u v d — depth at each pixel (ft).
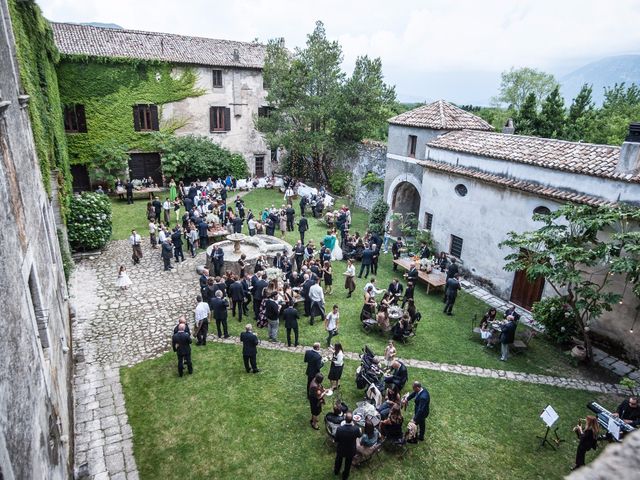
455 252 61.52
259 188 106.52
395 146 73.36
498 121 133.08
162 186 101.09
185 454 29.01
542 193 46.96
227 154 104.42
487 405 35.17
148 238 70.59
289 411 33.32
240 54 106.01
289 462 28.63
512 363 41.34
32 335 16.97
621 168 41.32
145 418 32.12
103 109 91.35
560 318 43.55
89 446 29.27
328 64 97.04
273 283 45.52
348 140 95.35
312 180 112.16
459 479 28.04
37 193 28.40
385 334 45.21
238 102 106.01
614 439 28.99
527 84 164.96
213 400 34.19
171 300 50.67
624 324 41.57
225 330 43.16
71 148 90.38
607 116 110.73
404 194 76.13
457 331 46.78
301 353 41.11
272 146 99.96
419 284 58.39
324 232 77.61
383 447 30.25
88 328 44.21
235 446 29.78
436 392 36.45
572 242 39.32
